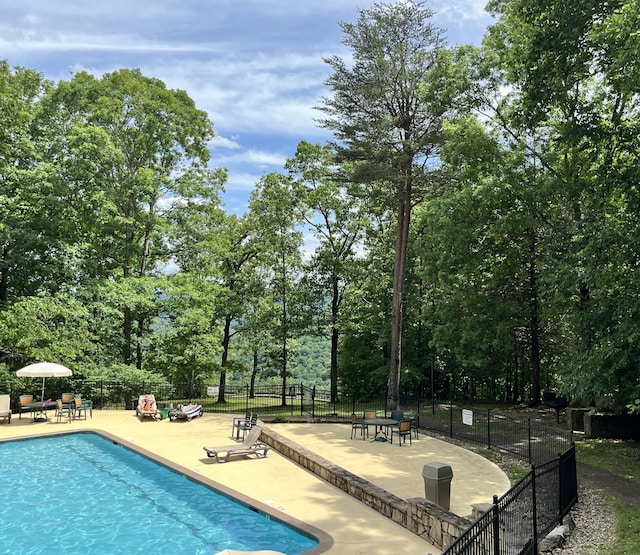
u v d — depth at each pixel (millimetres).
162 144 27578
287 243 32594
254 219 33219
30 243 23797
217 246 28906
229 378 40656
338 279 32875
